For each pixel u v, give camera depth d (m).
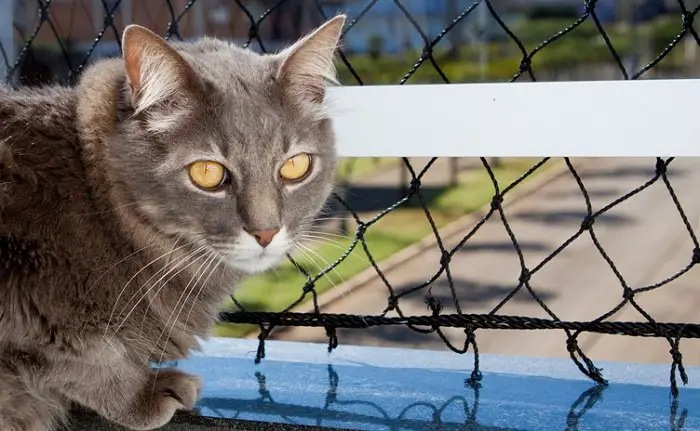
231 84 0.52
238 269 0.55
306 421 0.54
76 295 0.51
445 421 0.54
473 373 0.58
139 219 0.52
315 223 0.65
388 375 0.59
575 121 0.55
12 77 0.65
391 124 0.57
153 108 0.51
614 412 0.55
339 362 0.61
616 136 0.55
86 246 0.51
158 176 0.51
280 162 0.52
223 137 0.51
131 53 0.50
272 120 0.52
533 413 0.55
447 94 0.56
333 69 0.56
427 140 0.57
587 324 0.56
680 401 0.56
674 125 0.54
